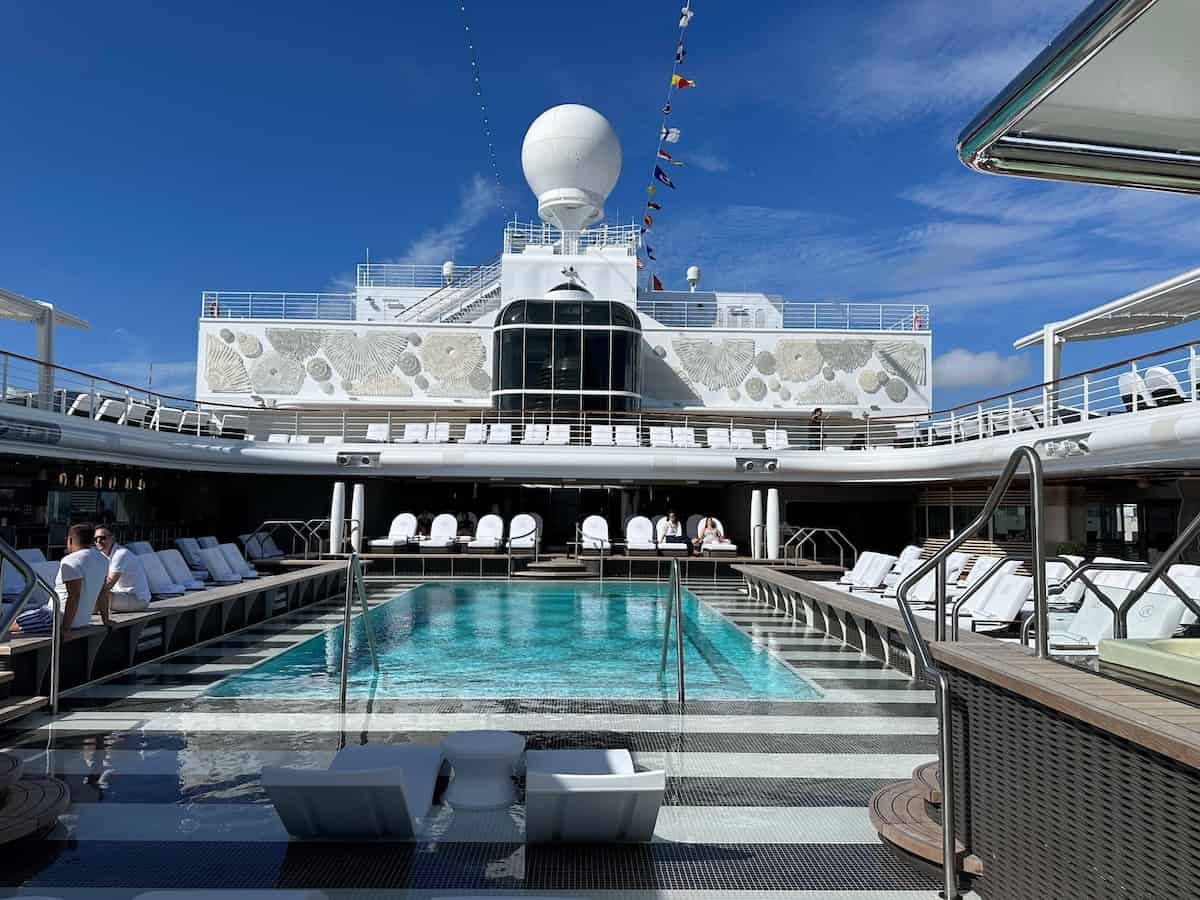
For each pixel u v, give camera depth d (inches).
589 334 972.6
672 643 433.1
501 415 964.6
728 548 785.6
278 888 153.1
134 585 344.8
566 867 164.2
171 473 838.5
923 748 247.6
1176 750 94.4
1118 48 128.7
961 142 158.4
